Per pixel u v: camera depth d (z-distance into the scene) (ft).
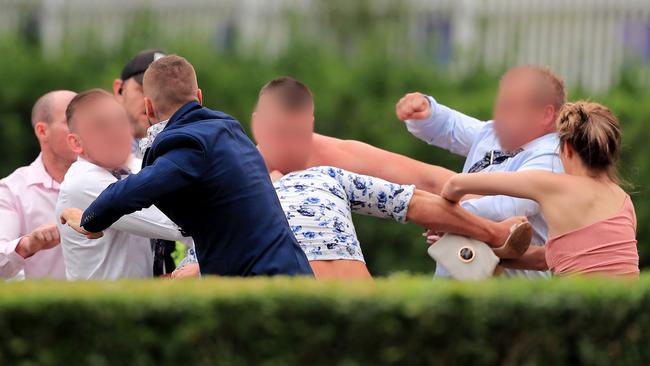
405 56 150.00
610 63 160.45
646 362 58.29
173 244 80.94
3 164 148.05
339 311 53.16
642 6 160.56
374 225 141.49
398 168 82.17
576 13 162.50
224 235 65.51
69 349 52.03
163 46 155.84
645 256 136.26
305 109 76.74
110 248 75.72
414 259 140.67
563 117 73.10
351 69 149.59
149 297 52.60
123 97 85.92
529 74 77.41
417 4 177.37
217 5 181.06
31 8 189.47
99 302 52.16
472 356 54.19
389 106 143.33
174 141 65.16
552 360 55.52
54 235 76.33
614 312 56.59
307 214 72.13
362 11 188.03
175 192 64.64
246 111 145.89
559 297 55.31
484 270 73.05
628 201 73.05
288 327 53.11
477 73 148.87
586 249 71.10
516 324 54.54
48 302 51.93
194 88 69.26
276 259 65.00
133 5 183.42
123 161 75.87
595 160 72.18
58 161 82.17
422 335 53.62
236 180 65.62
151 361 52.37
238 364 52.85
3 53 152.25
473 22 170.40
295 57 153.07
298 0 185.06
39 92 149.79
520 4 165.58
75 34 161.79
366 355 53.47
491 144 81.92
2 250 76.18
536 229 77.51
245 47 156.15
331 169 74.90
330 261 71.20
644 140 135.23
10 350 51.72
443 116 86.94
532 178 72.38
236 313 52.80
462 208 74.84
